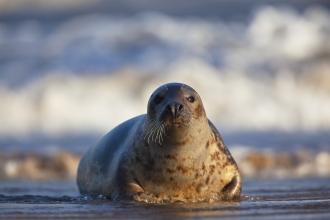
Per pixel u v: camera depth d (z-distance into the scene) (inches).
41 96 2817.4
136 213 706.2
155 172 874.1
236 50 3090.6
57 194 1117.7
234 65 2918.3
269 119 2669.8
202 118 872.3
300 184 1222.3
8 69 3083.2
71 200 941.8
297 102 2763.3
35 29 3983.8
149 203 822.5
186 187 877.2
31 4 4729.3
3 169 1653.5
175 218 658.8
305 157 1715.1
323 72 2923.2
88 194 1024.9
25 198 988.6
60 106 2778.1
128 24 3417.8
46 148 2127.2
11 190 1205.1
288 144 2085.4
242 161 1660.9
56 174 1646.2
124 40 3213.6
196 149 863.7
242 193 1032.8
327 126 2608.3
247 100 2738.7
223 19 4003.4
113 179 914.7
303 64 3006.9
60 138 2456.9
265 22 3294.8
